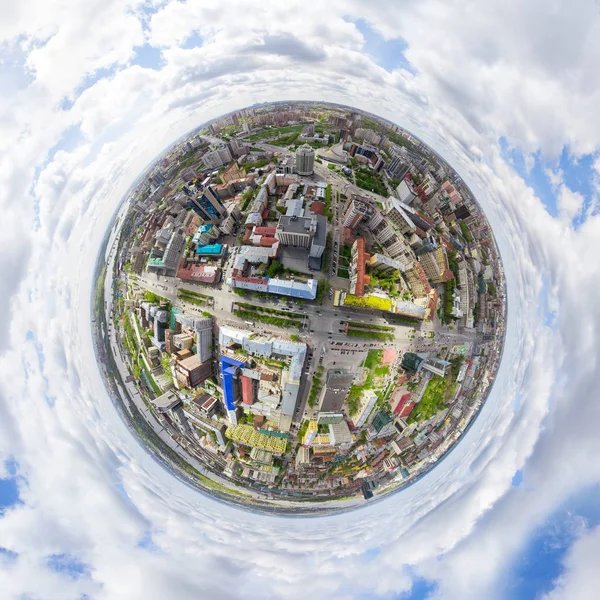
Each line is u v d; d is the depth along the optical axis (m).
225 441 130.00
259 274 117.00
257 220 122.38
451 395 137.88
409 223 130.00
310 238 109.56
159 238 130.75
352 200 127.00
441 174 175.75
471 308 139.00
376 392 119.31
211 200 121.50
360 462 129.75
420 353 123.69
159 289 130.00
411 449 138.75
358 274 111.38
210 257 125.50
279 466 126.69
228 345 113.00
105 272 155.25
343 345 114.56
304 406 116.00
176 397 130.75
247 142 169.50
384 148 174.12
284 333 115.00
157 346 127.19
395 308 113.00
